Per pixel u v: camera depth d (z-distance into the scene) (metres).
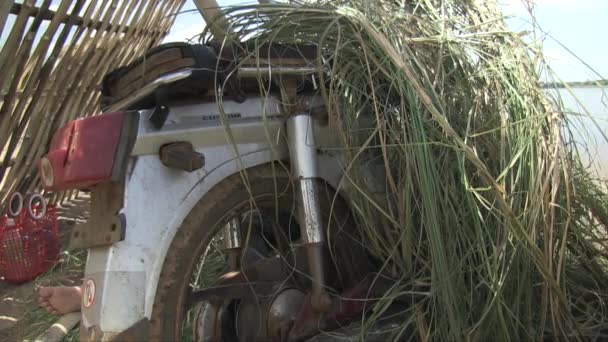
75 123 1.79
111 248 1.75
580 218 2.25
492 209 1.90
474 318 1.90
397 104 2.05
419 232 1.95
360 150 1.94
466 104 2.07
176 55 1.90
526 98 2.11
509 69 2.16
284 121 2.02
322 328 1.99
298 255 2.11
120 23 5.43
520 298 1.94
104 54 5.32
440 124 1.88
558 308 1.96
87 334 1.73
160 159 1.84
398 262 1.99
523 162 1.98
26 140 4.74
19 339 3.24
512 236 1.89
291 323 2.03
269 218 2.28
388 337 1.92
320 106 2.07
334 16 2.13
